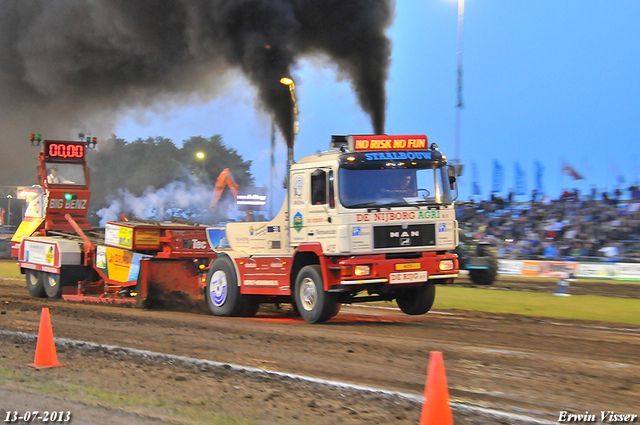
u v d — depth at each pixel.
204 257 14.66
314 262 11.48
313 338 9.17
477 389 6.16
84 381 6.69
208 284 13.18
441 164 11.35
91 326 10.84
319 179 10.85
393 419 5.25
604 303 15.17
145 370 7.28
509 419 5.18
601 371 6.86
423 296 11.98
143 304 13.90
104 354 8.30
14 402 5.77
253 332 9.91
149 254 14.35
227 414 5.40
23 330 10.48
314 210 10.91
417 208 10.92
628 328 10.66
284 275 11.60
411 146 11.22
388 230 10.63
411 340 8.91
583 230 24.73
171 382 6.66
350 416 5.34
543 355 7.77
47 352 7.53
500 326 10.83
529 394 5.96
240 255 12.62
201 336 9.66
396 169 10.91
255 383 6.60
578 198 26.44
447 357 7.67
